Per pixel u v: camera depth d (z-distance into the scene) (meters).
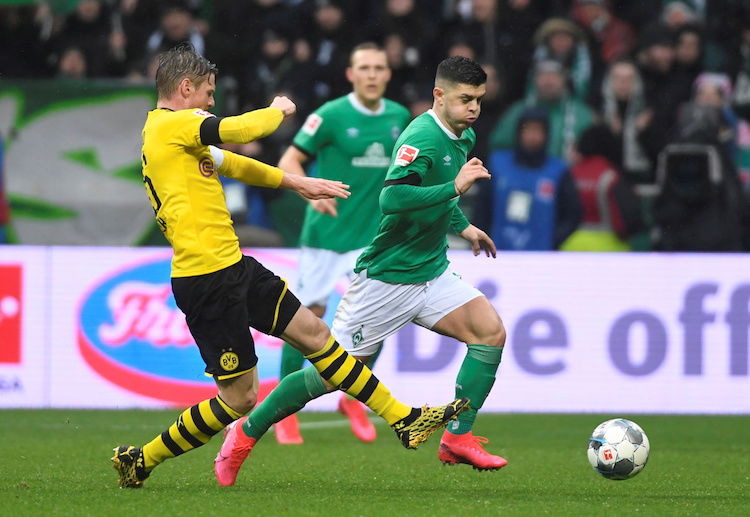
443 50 43.62
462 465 24.38
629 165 42.03
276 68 43.94
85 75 43.81
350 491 20.19
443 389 34.53
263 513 17.31
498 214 37.50
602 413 35.03
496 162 37.62
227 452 20.44
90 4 44.34
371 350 22.02
